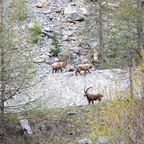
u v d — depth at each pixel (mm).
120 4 12484
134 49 11648
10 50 9219
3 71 9125
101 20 20438
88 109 12375
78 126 11078
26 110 10000
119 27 12062
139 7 11953
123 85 15648
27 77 9477
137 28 11922
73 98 15094
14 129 10453
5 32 9391
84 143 9617
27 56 9602
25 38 10008
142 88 5551
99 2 21250
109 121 5602
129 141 5355
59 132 10844
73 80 17953
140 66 5855
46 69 20547
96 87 16469
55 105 13969
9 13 9750
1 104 9328
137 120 5332
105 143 6023
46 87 16531
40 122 11258
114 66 12422
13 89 9547
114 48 12227
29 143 9992
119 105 5594
